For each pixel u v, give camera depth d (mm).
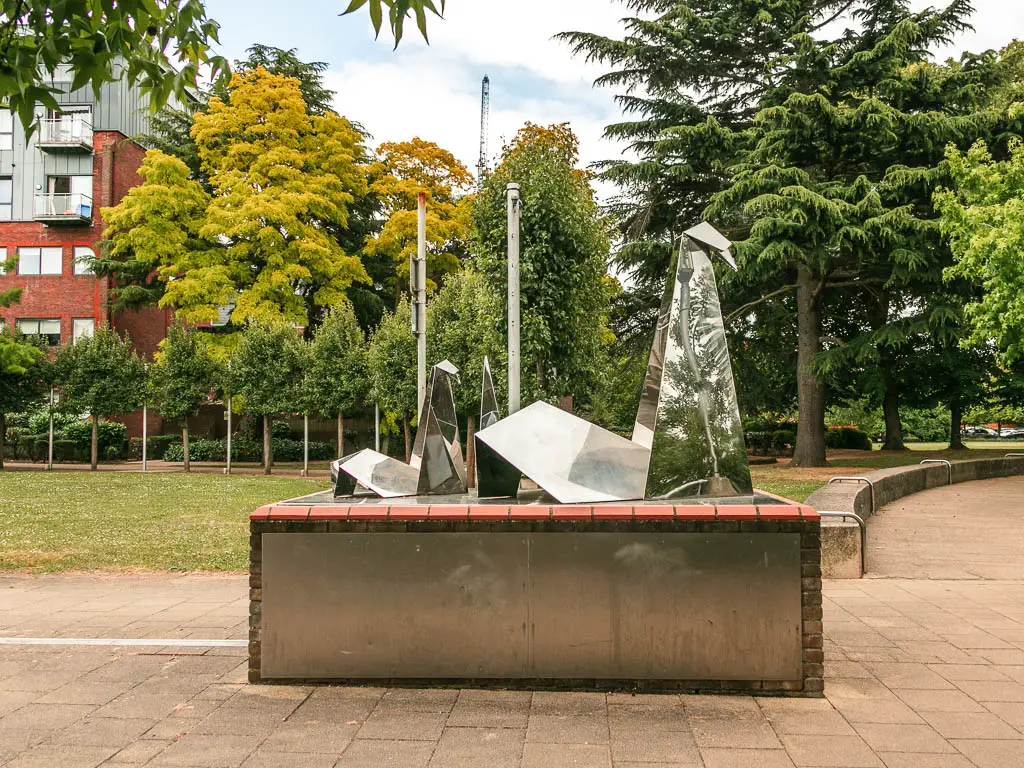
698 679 4797
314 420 39500
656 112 26531
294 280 34281
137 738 4117
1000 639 6039
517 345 10234
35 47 3709
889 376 29781
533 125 17281
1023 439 63906
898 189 22500
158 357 29500
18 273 39156
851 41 25031
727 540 4809
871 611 6953
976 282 22078
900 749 3926
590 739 4062
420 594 4930
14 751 3949
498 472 5516
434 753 3895
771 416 38625
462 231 35250
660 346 5445
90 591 7992
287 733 4172
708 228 5516
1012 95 25547
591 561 4855
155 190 30906
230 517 13969
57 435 34094
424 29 3504
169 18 4242
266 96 32844
